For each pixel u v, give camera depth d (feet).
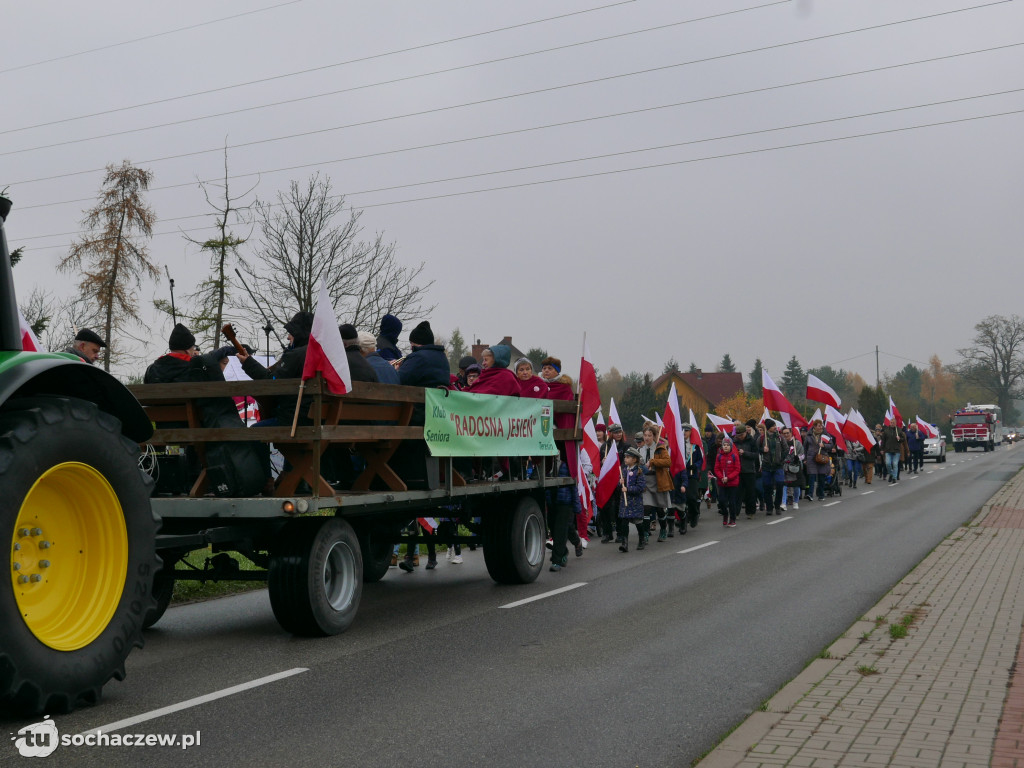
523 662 21.50
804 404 358.43
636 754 15.08
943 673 19.84
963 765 14.03
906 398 424.46
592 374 44.19
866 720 16.43
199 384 24.12
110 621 17.66
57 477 16.97
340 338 23.53
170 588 25.90
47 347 76.95
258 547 25.22
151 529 18.72
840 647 22.45
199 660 21.81
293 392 23.25
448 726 16.53
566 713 17.39
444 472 28.84
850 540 47.03
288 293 86.43
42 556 16.99
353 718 16.99
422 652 22.59
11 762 14.44
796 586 32.60
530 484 34.17
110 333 92.84
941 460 165.27
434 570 38.83
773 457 65.82
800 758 14.39
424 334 33.01
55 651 16.44
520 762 14.67
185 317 86.33
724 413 270.26
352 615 25.31
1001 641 23.03
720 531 54.39
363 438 24.67
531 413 34.55
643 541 45.93
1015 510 61.16
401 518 30.04
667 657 21.99
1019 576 33.55
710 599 30.14
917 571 34.86
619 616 27.30
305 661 21.67
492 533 33.45
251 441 24.00
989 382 310.65
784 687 18.78
